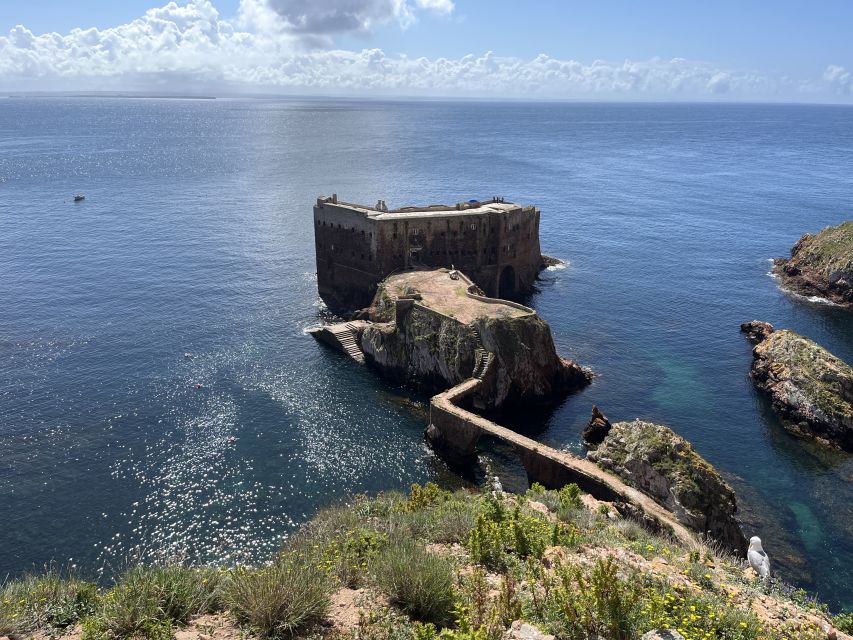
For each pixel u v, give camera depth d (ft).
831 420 177.99
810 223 460.96
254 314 270.05
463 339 203.10
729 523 130.11
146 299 280.31
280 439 173.17
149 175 628.69
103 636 45.37
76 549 127.54
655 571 63.21
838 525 141.38
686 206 521.65
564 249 389.80
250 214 460.14
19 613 48.75
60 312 259.80
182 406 188.03
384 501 98.63
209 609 50.96
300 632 47.06
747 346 247.29
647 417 191.62
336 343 238.48
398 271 272.51
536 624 48.03
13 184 558.56
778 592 65.82
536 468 149.79
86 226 410.52
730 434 181.78
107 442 166.40
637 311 285.02
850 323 274.57
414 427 185.78
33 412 179.73
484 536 65.05
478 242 287.69
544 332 208.23
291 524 137.90
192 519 138.21
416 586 51.29
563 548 67.82
